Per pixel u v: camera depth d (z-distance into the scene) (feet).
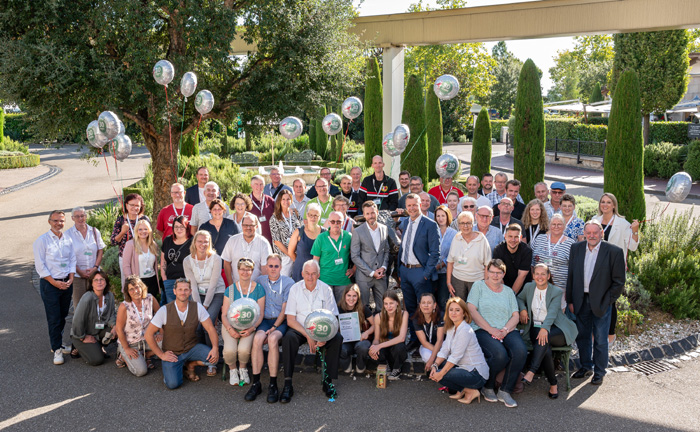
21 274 33.86
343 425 16.98
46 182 79.00
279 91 36.40
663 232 30.81
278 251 24.89
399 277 24.22
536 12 44.68
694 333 23.89
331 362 19.30
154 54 31.81
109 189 71.61
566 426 16.87
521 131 41.01
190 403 18.40
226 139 105.91
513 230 20.15
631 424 16.98
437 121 57.82
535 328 19.34
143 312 20.48
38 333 24.39
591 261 19.84
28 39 30.07
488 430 16.63
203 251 21.17
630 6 42.06
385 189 28.99
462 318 18.40
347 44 39.06
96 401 18.47
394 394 19.13
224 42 32.71
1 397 18.65
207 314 20.03
